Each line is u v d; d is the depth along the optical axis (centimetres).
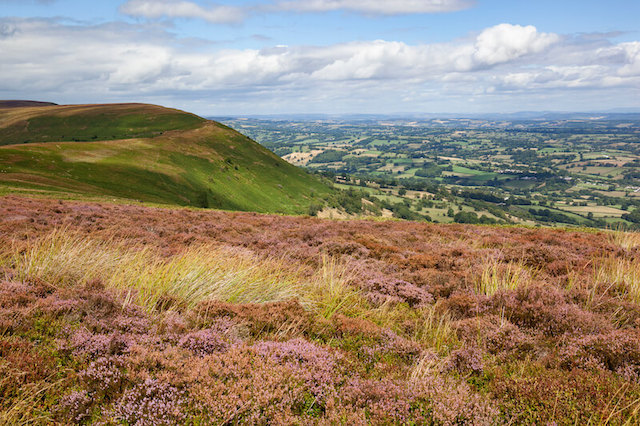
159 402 407
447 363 561
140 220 2205
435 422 409
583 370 512
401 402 429
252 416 398
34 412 400
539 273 1133
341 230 2050
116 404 414
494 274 984
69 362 489
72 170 8662
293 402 434
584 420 402
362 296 956
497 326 681
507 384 478
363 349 601
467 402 441
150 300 739
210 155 15112
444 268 1245
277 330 657
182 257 1021
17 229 1568
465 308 832
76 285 775
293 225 2462
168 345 544
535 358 580
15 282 727
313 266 1295
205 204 10694
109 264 955
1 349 476
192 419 398
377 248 1545
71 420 395
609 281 947
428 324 747
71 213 2269
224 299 805
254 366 496
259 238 1830
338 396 449
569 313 693
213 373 478
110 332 581
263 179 16262
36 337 538
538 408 427
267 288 895
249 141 19738
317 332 671
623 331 612
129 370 458
